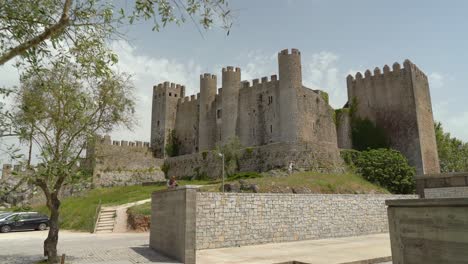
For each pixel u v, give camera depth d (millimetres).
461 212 6051
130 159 63625
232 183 37000
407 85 58875
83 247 17578
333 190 37250
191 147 76312
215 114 69688
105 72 8609
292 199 20422
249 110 64438
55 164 11320
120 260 13695
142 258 14156
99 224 28109
